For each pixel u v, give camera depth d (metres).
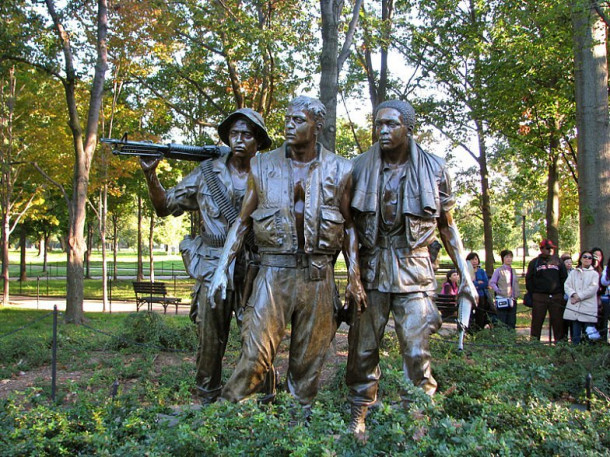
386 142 3.88
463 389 4.69
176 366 7.78
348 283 3.92
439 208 3.96
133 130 17.36
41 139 17.16
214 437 3.36
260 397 4.54
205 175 4.73
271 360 3.90
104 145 16.55
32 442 3.62
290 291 3.87
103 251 17.22
